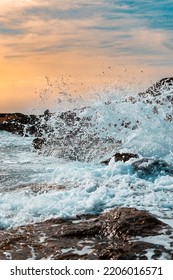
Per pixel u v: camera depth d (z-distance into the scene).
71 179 9.85
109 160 12.25
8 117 26.83
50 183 9.76
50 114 18.72
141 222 6.34
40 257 5.54
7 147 17.12
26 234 6.41
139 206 7.33
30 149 16.55
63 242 5.99
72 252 5.61
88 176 9.59
